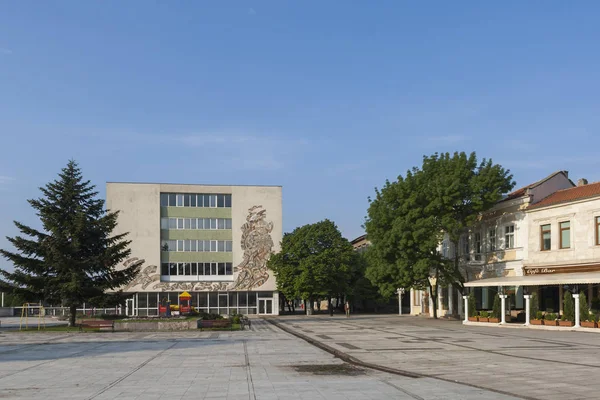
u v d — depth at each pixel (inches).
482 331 1434.5
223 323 1631.4
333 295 3193.9
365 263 3319.4
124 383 599.5
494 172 1915.6
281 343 1133.1
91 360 841.5
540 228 1781.5
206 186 3245.6
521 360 767.1
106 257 1822.1
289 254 3120.1
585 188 1716.3
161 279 3134.8
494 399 476.7
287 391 531.5
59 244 1759.4
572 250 1642.5
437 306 2532.0
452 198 1924.2
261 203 3294.8
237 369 709.9
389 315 2920.8
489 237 2054.6
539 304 1766.7
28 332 1608.0
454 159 1995.6
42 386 584.4
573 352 869.8
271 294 3240.7
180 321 1625.2
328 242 3100.4
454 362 754.8
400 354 867.4
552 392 509.4
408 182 2001.7
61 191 1828.2
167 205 3196.4
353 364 760.3
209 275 3191.4
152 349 1016.2
